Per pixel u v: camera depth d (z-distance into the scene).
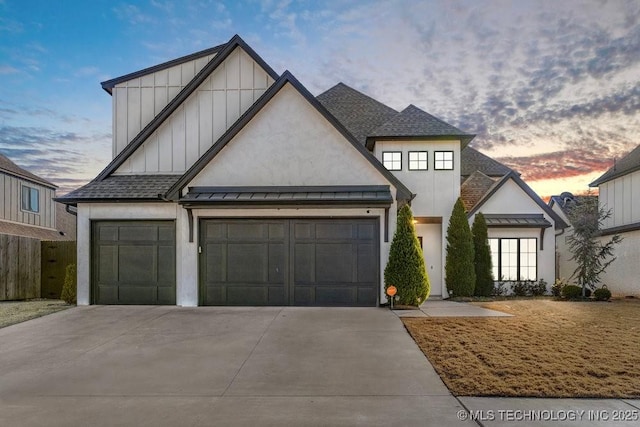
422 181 14.59
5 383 5.41
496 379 5.25
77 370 5.91
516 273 15.39
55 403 4.71
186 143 12.48
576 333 7.62
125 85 13.49
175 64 13.46
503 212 15.66
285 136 11.22
